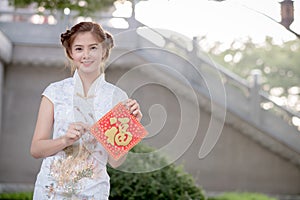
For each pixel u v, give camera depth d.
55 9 7.61
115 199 5.88
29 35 10.90
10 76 10.99
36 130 2.99
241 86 10.88
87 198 2.96
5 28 10.88
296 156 10.88
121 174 5.95
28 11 10.84
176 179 6.14
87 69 2.99
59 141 2.85
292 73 17.48
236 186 10.89
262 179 10.95
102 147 2.99
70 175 2.95
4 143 10.95
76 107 2.98
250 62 17.77
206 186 10.84
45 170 2.98
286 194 10.91
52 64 10.92
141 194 5.91
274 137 10.72
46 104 3.01
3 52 10.25
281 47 17.53
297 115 10.70
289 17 5.20
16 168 10.91
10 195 8.41
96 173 2.98
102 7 7.38
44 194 2.96
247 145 10.96
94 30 3.01
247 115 10.75
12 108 10.98
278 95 17.44
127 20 5.11
